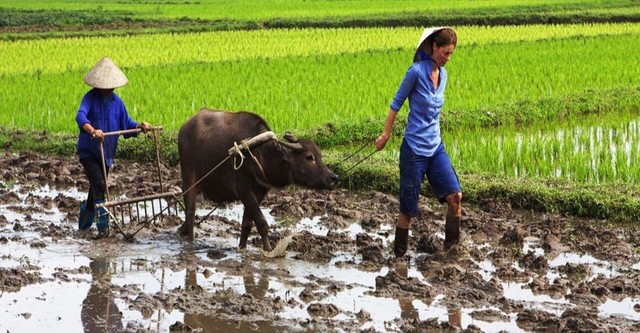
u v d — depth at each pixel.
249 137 8.76
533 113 16.31
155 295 7.47
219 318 6.99
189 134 9.15
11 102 18.08
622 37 28.78
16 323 6.89
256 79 20.31
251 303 7.22
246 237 8.93
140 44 30.11
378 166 11.95
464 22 38.06
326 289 7.69
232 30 36.91
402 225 8.44
